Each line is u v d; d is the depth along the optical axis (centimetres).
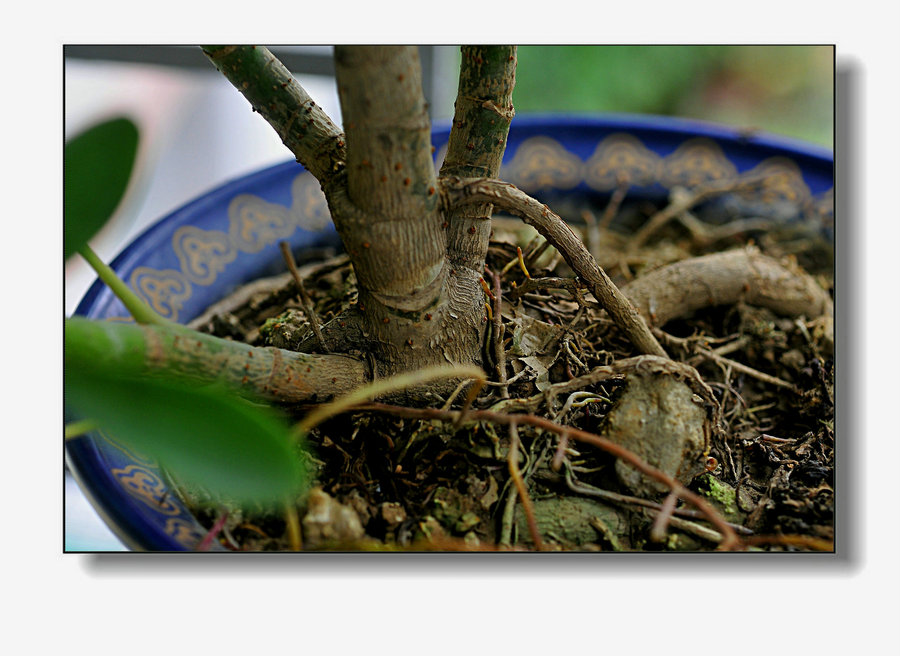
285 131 72
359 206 68
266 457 64
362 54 66
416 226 69
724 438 74
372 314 71
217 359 69
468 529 71
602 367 72
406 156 67
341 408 68
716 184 87
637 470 71
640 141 88
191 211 82
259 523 72
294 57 95
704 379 78
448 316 71
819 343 79
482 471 72
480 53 70
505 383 73
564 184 87
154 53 95
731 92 128
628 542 72
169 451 64
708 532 71
